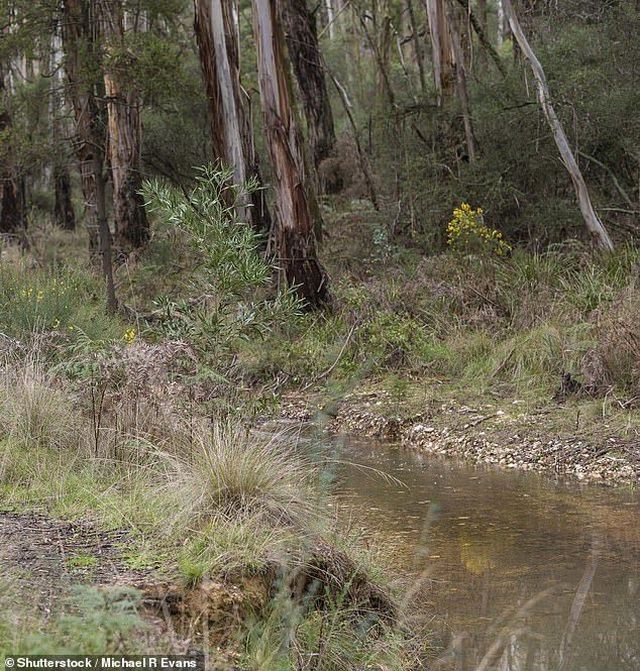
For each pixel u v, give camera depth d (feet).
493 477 28.99
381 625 17.46
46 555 16.74
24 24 51.88
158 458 23.21
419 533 23.34
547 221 51.44
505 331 40.57
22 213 82.17
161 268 58.23
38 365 27.84
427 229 55.36
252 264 27.20
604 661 16.16
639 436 30.09
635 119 50.11
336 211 67.56
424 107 58.70
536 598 18.37
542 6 62.23
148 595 15.30
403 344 41.39
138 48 52.03
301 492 20.34
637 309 35.76
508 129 53.42
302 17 75.20
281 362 40.73
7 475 21.98
